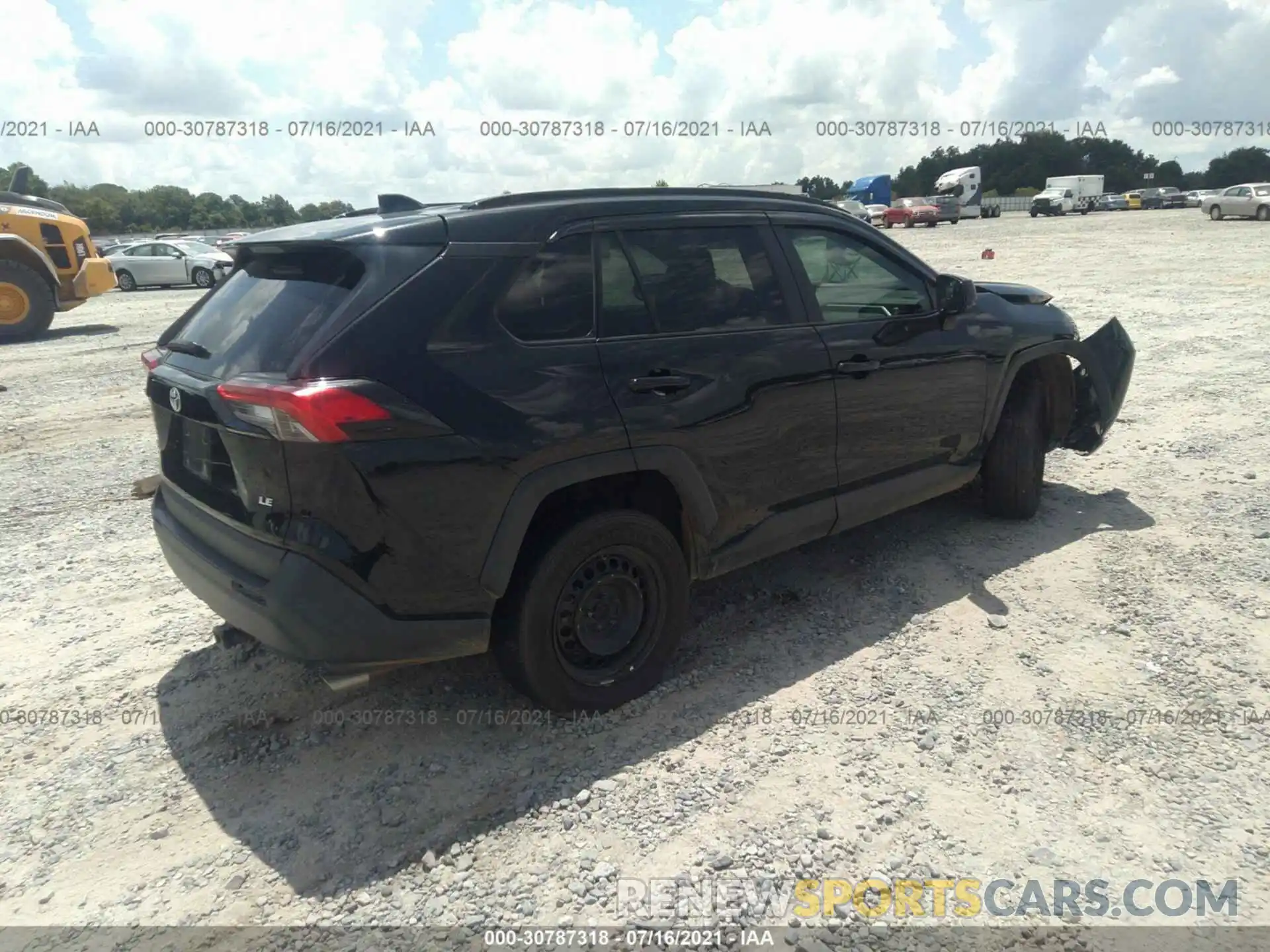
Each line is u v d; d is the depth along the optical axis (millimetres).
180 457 3307
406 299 2852
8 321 14414
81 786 3061
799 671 3619
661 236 3480
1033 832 2695
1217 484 5551
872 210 50031
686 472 3381
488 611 3010
